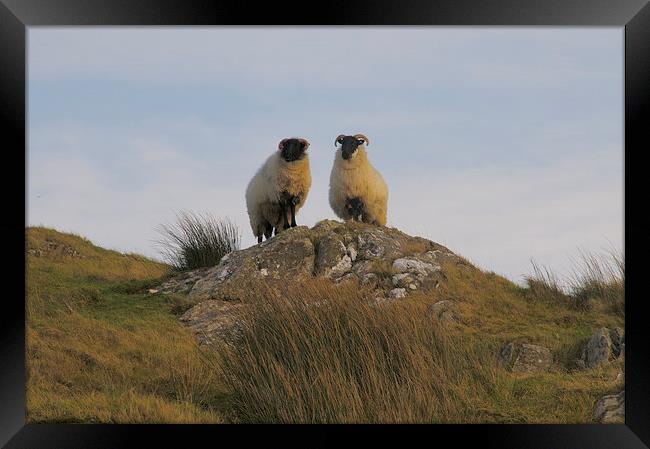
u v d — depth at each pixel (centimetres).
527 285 1941
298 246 1991
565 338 1500
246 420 1109
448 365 1218
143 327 1636
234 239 2353
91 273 2189
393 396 1104
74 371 1314
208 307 1767
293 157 2145
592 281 1858
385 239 2066
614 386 1191
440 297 1794
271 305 1275
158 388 1260
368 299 1351
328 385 1091
